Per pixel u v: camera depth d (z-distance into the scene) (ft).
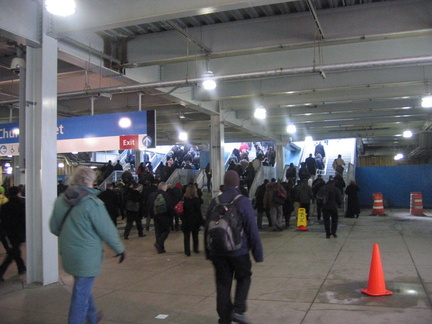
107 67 34.58
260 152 110.83
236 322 15.06
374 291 19.34
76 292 13.19
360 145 111.45
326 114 69.05
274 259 29.12
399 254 29.25
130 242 40.78
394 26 28.91
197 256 31.76
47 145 24.70
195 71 41.55
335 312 17.07
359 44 36.81
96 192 14.12
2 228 25.22
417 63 30.48
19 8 23.53
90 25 23.81
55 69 25.63
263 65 39.22
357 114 67.67
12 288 22.91
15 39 23.95
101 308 18.78
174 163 88.43
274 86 47.52
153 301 19.75
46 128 24.75
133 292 21.50
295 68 33.01
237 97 49.01
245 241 14.56
